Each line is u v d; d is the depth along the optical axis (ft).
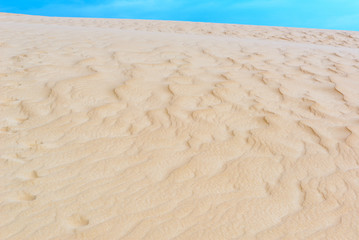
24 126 9.05
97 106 10.34
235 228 5.87
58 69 13.38
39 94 10.90
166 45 19.77
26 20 47.14
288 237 5.70
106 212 6.17
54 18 53.62
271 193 6.81
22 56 15.03
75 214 6.08
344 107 11.23
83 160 7.72
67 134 8.77
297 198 6.68
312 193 6.83
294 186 7.04
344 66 16.89
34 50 16.38
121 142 8.53
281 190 6.90
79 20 52.03
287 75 14.47
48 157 7.77
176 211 6.26
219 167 7.64
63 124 9.23
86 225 5.85
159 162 7.75
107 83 12.17
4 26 25.63
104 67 14.06
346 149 8.45
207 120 9.80
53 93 11.00
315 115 10.44
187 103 10.85
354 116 10.51
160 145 8.45
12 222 5.82
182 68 14.60
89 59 15.10
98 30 27.04
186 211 6.26
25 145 8.19
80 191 6.70
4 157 7.65
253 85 12.85
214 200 6.57
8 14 55.21
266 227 5.91
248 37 41.47
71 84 11.78
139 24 49.29
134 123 9.48
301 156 8.13
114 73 13.35
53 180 6.98
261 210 6.32
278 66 16.05
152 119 9.73
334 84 13.55
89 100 10.70
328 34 45.19
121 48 17.97
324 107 11.07
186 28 47.01
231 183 7.10
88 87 11.64
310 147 8.55
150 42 20.61
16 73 12.62
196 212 6.24
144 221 5.98
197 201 6.54
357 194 6.82
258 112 10.45
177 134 8.99
